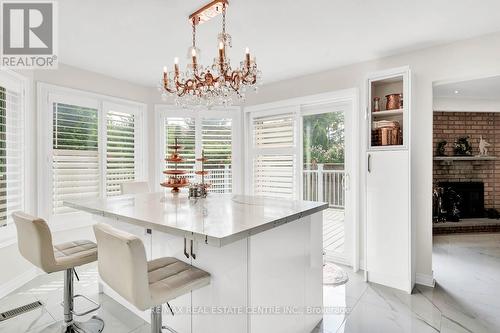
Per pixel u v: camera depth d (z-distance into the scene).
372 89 2.88
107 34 2.48
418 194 2.80
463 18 2.22
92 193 3.53
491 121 5.28
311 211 1.88
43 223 1.66
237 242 1.52
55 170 3.19
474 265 3.33
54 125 3.19
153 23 2.29
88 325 2.07
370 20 2.25
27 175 2.91
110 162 3.75
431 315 2.23
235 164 4.27
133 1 1.97
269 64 3.23
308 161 3.78
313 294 2.08
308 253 2.02
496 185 5.25
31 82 2.98
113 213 1.77
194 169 4.21
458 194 5.20
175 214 1.72
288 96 3.78
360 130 3.18
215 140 4.27
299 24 2.32
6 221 2.66
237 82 2.09
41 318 2.20
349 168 3.39
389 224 2.70
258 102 4.09
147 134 4.11
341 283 2.81
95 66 3.30
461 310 2.30
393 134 2.73
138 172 4.05
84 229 3.45
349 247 3.39
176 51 2.87
